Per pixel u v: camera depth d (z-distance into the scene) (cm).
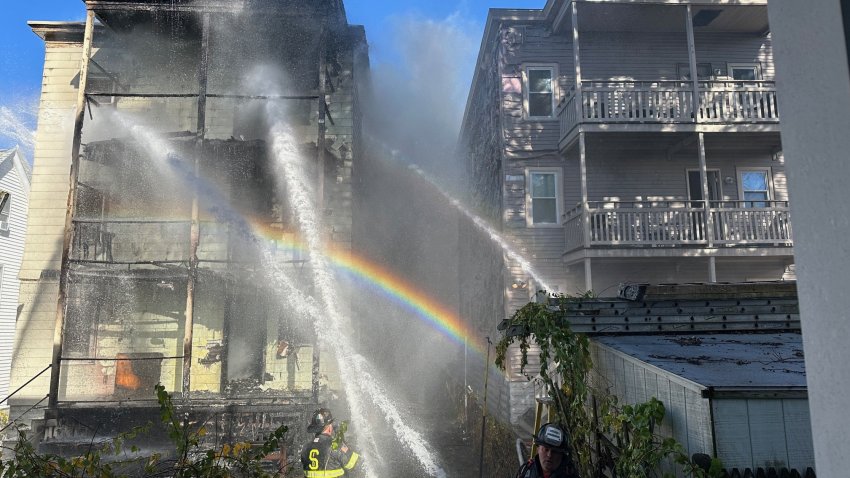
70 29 1358
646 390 344
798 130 114
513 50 1484
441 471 938
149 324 1249
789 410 265
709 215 1237
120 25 1262
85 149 1187
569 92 1351
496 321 1476
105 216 1276
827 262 105
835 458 102
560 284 1389
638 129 1270
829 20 105
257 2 1175
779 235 1234
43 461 382
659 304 457
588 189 1420
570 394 405
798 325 453
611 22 1423
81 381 1220
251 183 1285
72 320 1241
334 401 1207
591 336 448
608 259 1273
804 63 113
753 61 1468
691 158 1436
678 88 1284
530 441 741
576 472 333
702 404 271
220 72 1365
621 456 323
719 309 455
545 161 1438
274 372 1229
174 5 1170
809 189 111
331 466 606
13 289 2112
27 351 1249
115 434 1003
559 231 1412
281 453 834
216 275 1184
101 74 1344
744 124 1274
